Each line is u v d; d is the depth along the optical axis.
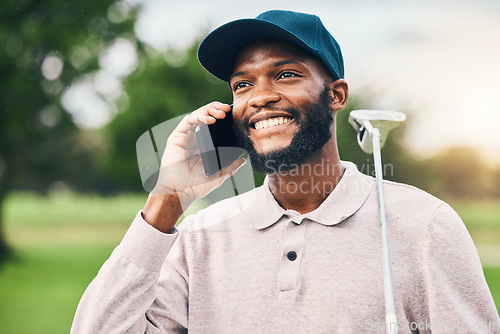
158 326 1.49
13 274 11.91
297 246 1.42
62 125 14.80
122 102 17.17
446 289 1.35
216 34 1.46
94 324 1.41
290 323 1.37
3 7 12.67
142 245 1.41
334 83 1.49
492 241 13.72
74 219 29.95
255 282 1.43
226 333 1.43
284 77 1.42
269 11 1.50
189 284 1.52
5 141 14.45
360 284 1.36
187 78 18.16
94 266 13.18
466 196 16.72
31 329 6.48
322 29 1.49
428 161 16.08
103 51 14.77
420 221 1.41
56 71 13.97
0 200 15.28
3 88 13.07
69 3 13.64
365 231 1.42
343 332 1.33
